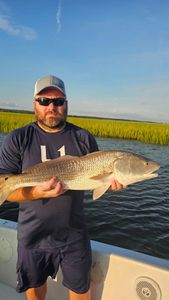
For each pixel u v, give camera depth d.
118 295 1.04
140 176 1.00
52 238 0.95
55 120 0.94
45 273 1.00
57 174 0.93
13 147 0.94
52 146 0.95
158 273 0.96
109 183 0.98
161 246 2.15
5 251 1.24
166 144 9.30
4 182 0.91
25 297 1.19
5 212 2.74
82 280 0.98
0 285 1.25
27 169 0.93
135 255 1.04
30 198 0.90
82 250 0.98
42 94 0.94
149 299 0.98
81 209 0.99
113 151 1.00
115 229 2.40
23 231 0.95
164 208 2.97
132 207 2.96
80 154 0.98
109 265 1.05
